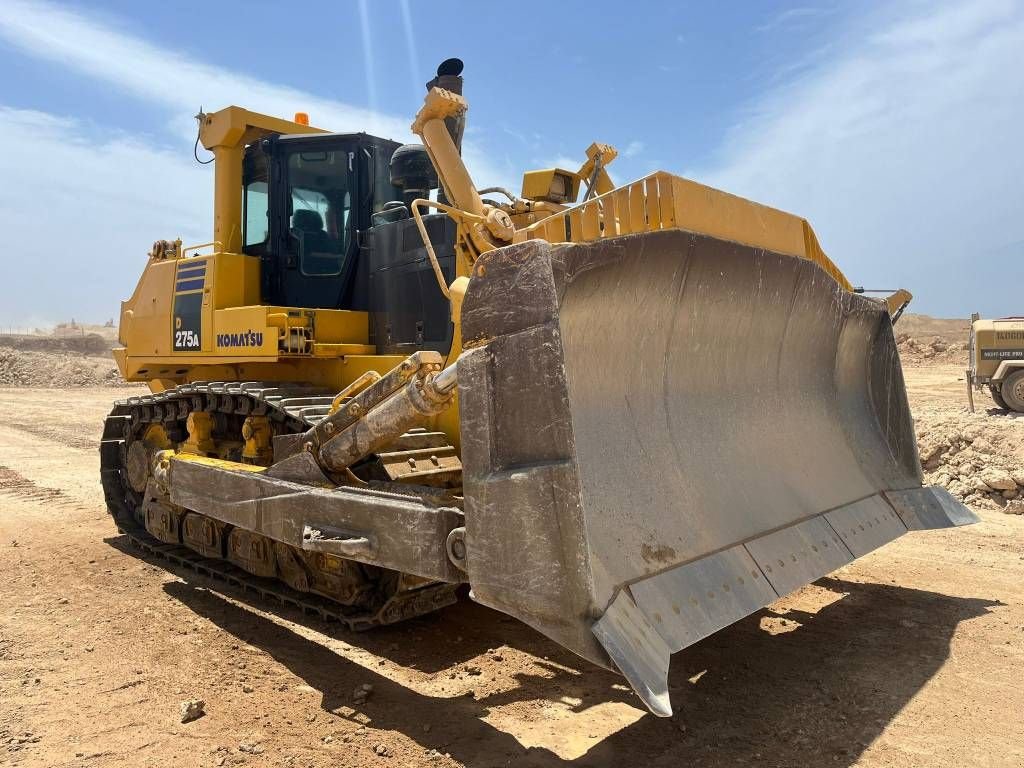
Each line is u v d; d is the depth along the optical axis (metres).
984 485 8.14
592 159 5.67
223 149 6.30
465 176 4.46
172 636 4.51
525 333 2.65
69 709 3.54
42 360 34.94
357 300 5.77
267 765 3.04
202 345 5.92
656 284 3.42
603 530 2.94
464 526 2.96
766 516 3.83
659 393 3.64
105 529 7.33
